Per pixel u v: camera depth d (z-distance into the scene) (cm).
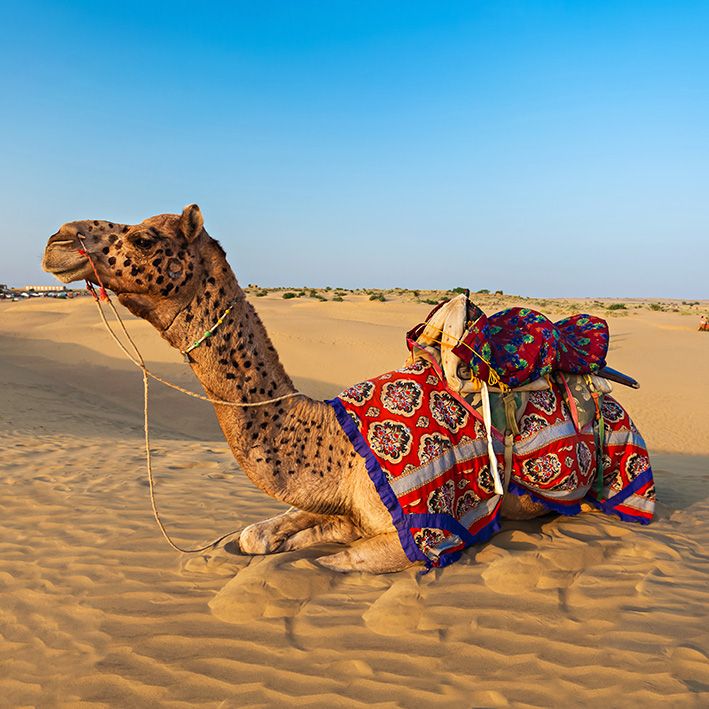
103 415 1989
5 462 997
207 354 444
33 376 2683
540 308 7000
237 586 463
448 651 387
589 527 559
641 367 3225
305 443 474
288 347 3419
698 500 684
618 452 561
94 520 676
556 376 536
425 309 6138
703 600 434
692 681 346
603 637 393
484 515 505
